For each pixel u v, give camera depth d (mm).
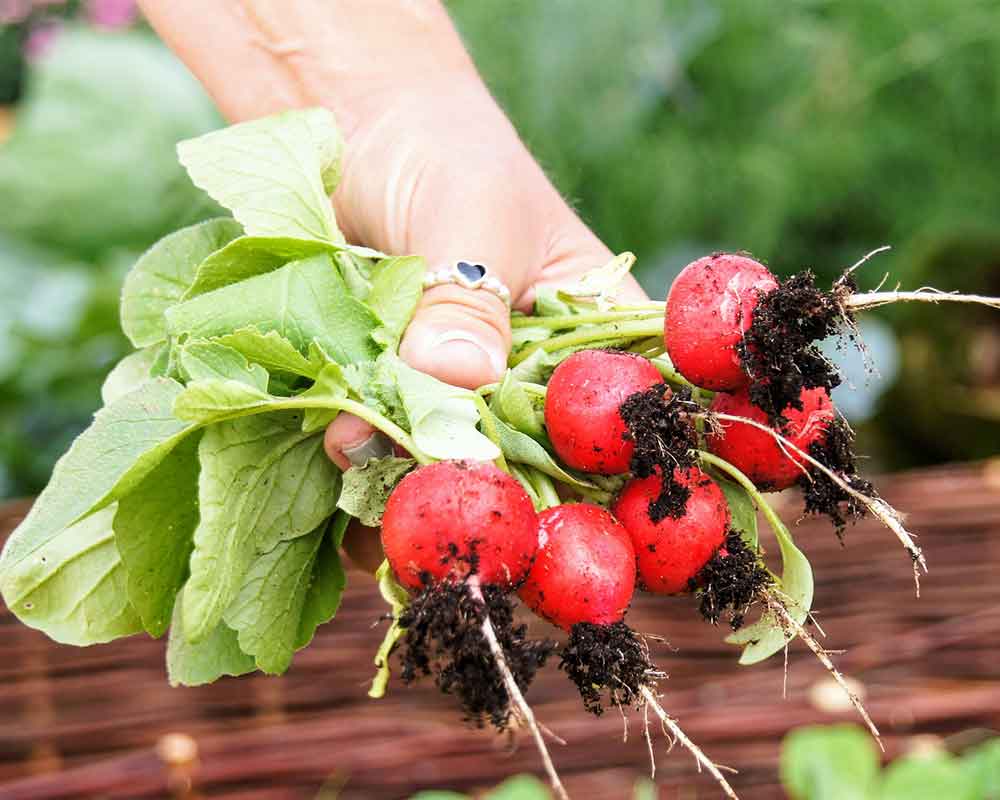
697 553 394
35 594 406
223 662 426
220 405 374
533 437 403
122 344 991
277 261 408
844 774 475
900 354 1022
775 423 386
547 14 1148
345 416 394
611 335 413
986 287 1013
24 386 967
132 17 1275
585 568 382
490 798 466
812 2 1197
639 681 381
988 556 602
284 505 407
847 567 598
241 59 517
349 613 569
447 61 510
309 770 489
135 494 389
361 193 489
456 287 417
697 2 1171
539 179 495
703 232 1209
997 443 987
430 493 368
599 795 485
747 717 506
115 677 528
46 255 1042
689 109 1214
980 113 1180
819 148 1170
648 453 383
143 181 1062
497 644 359
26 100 1313
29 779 481
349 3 509
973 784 471
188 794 483
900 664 538
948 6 1146
